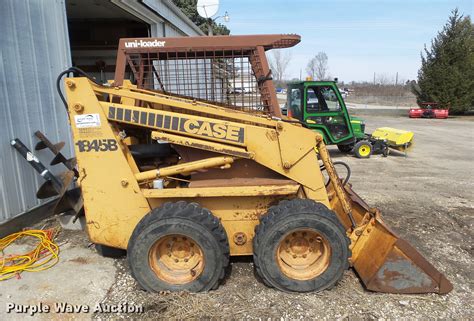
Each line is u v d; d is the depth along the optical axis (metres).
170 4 8.41
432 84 23.92
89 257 3.56
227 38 3.17
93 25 8.99
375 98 37.03
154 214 2.82
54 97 4.89
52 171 4.84
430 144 12.16
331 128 9.16
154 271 2.87
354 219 3.54
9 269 3.28
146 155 3.40
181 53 3.26
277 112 3.29
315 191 3.12
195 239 2.80
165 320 2.61
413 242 4.03
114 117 2.96
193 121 2.97
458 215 4.94
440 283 2.91
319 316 2.68
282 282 2.88
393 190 6.21
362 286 3.04
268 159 3.04
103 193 3.08
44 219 4.60
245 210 3.12
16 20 4.18
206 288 2.88
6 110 4.04
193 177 3.18
